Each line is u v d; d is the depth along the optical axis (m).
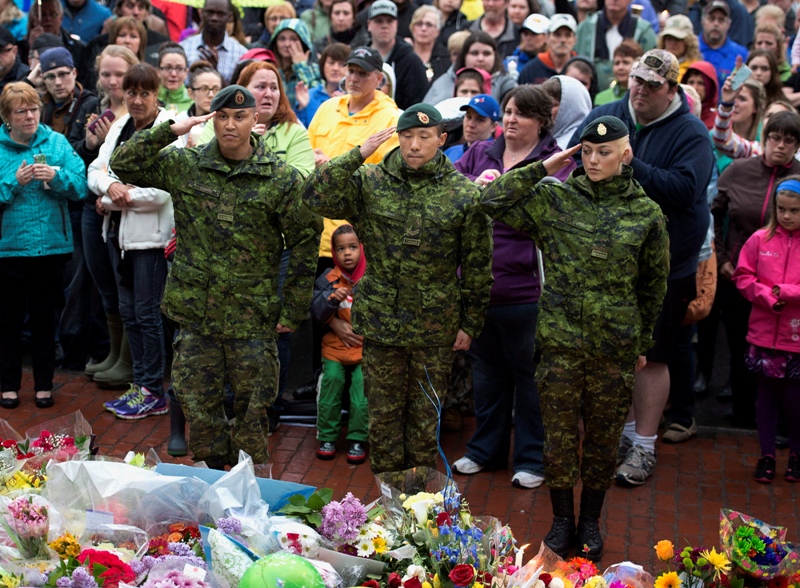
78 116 7.12
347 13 9.05
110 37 7.79
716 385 7.54
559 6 10.05
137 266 6.41
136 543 3.89
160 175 4.90
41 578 3.55
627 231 4.59
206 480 4.16
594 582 3.75
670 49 7.92
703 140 5.38
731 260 6.48
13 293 6.58
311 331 6.95
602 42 9.09
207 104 6.38
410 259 4.73
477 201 4.67
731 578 3.78
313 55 9.12
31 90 6.41
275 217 4.88
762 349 5.73
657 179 5.27
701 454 6.16
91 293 7.34
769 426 5.79
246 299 4.86
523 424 5.71
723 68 9.40
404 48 8.16
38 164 6.35
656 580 3.80
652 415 5.77
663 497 5.57
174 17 9.72
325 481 5.75
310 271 4.96
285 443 6.24
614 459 4.85
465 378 6.35
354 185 4.82
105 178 6.37
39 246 6.49
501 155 5.60
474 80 7.20
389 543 3.90
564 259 4.66
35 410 6.67
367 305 4.83
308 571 3.41
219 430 5.02
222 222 4.81
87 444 4.57
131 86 6.26
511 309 5.49
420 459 4.94
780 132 6.26
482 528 3.96
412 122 4.61
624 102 5.61
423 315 4.77
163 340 6.60
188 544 3.88
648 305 4.78
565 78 6.50
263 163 4.83
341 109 6.63
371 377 4.91
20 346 6.71
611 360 4.66
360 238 4.89
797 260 5.70
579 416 4.80
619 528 5.21
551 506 5.46
